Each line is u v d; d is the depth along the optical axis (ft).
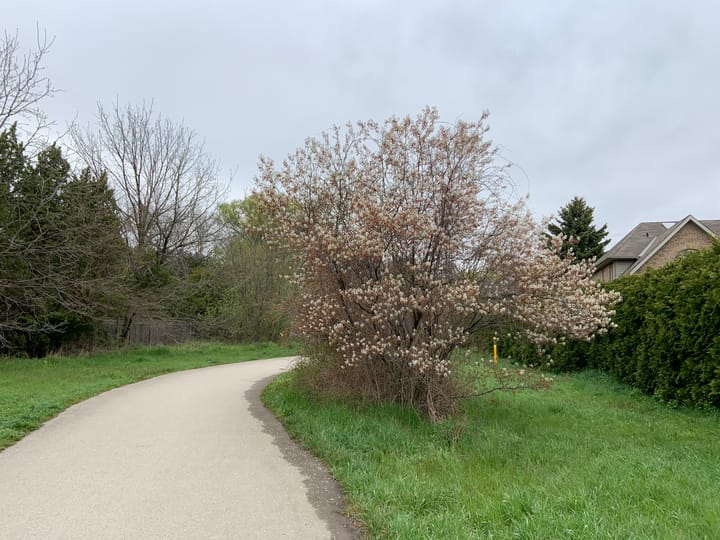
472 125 28.86
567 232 125.49
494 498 16.34
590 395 41.39
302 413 29.07
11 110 53.11
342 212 29.81
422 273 27.50
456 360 30.45
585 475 19.16
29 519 14.58
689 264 37.29
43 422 27.94
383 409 28.48
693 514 15.30
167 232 98.58
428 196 28.50
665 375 37.09
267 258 100.78
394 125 29.22
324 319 29.35
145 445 23.20
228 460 20.98
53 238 61.21
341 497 16.99
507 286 28.35
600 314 30.19
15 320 60.64
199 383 46.44
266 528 14.37
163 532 13.91
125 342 82.89
